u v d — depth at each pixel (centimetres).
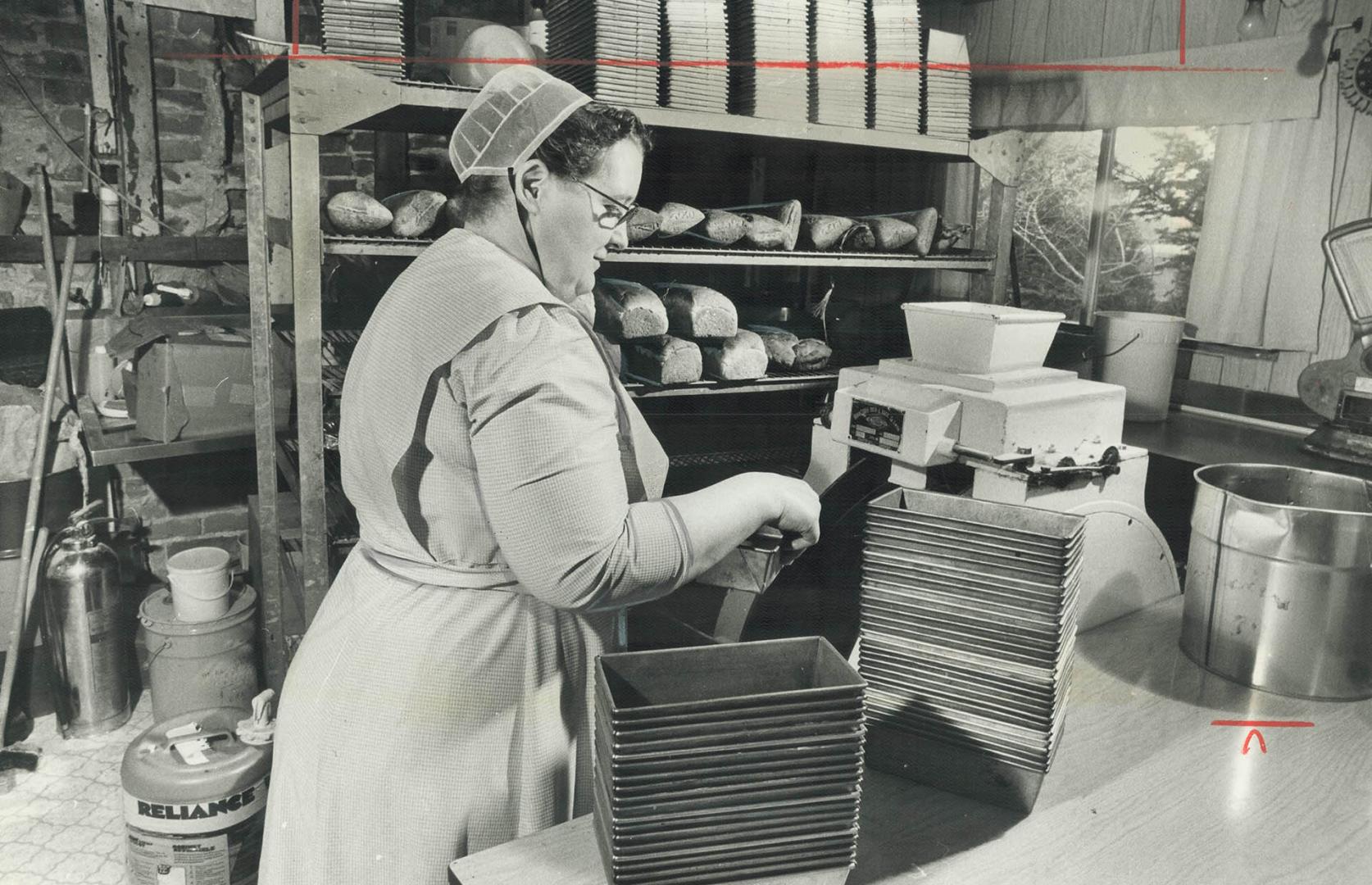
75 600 281
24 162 311
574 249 121
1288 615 130
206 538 358
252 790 210
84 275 323
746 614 164
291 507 306
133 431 300
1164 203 303
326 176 349
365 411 115
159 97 327
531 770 124
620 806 80
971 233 333
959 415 159
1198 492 140
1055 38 330
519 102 114
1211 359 297
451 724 117
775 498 113
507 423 99
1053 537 95
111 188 318
